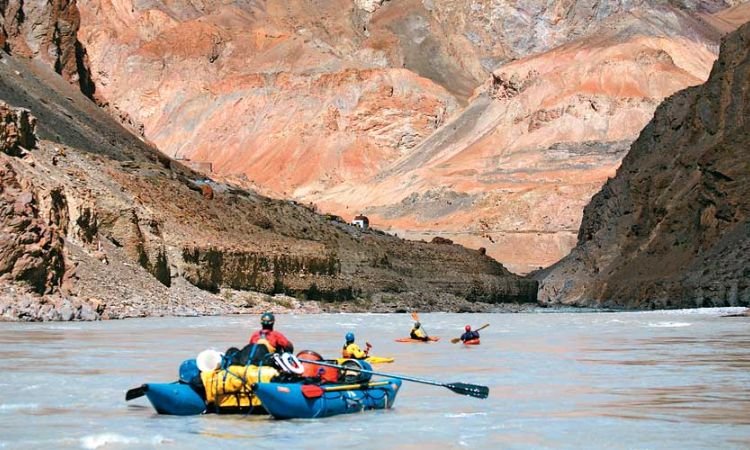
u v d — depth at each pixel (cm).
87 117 18100
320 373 4369
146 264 11969
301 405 4097
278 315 12912
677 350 7488
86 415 4206
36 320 9506
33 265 9831
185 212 13962
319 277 14938
